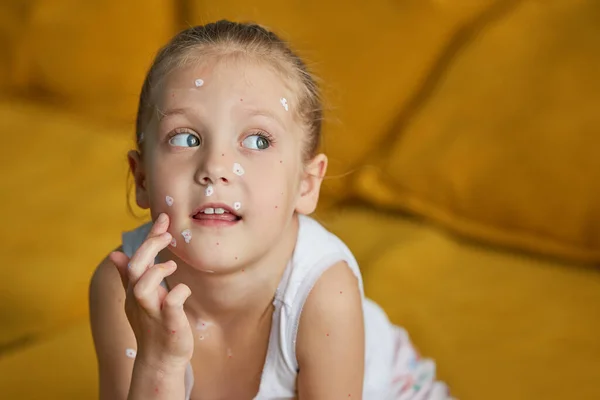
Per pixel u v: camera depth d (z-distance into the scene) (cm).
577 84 179
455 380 143
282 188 99
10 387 143
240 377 114
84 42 238
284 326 109
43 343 155
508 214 181
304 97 108
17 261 174
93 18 237
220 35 104
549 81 182
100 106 241
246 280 106
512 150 180
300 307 108
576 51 183
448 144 188
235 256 96
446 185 187
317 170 112
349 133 209
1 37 244
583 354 149
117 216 192
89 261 177
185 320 91
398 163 196
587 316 159
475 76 192
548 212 176
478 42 197
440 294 167
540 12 194
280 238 104
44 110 239
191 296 108
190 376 113
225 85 98
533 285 169
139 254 91
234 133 97
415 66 207
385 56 207
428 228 189
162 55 107
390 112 208
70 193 198
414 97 208
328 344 109
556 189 175
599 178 172
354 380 111
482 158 183
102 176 206
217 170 94
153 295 90
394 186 196
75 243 181
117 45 237
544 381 142
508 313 161
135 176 110
